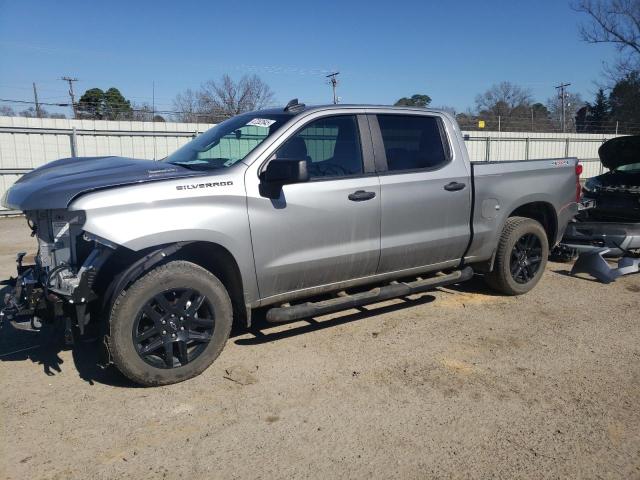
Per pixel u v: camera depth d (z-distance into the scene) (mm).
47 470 2977
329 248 4488
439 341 4816
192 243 3953
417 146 5121
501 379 4090
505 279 5934
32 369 4230
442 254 5301
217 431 3369
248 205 4055
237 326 5156
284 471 2980
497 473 2969
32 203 3580
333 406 3672
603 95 52438
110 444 3225
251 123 4613
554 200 6145
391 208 4789
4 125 15961
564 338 4914
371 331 5043
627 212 7430
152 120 26094
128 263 3889
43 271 3930
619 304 5914
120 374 4066
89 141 16406
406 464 3043
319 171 4453
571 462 3068
